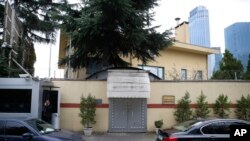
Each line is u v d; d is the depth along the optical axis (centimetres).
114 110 1892
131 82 1819
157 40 2145
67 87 1903
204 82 1955
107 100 1905
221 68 3800
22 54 2411
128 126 1884
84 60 2192
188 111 1883
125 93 1802
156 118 1909
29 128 1006
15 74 1934
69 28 2042
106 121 1889
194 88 1948
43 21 3219
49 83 1747
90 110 1828
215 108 1927
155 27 2130
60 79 1903
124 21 1900
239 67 3731
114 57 2188
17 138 989
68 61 2220
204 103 1898
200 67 3175
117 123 1884
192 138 970
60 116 1872
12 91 1516
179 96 1938
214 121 1005
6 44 1923
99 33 1928
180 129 1025
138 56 2247
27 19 3189
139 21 1938
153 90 1936
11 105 1505
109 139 1625
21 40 2628
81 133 1820
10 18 2053
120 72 1853
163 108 1920
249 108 1905
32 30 3291
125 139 1627
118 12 1823
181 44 2939
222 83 1961
